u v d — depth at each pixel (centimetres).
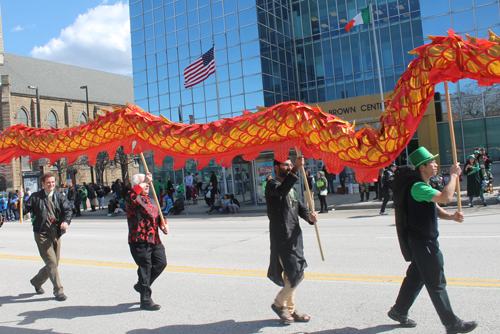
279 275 444
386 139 369
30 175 3120
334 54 3048
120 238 1278
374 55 2905
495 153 2428
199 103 3138
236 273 702
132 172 6450
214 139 445
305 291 569
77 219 2291
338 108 2348
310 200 455
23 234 1591
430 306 479
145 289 542
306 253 815
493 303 464
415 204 379
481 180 1419
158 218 562
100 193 2925
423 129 2395
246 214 1925
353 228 1123
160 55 3328
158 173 3400
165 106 3309
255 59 2878
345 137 387
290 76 3109
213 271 728
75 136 532
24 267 884
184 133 461
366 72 2933
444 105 2539
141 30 3416
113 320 512
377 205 1723
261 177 2145
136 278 720
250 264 765
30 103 5922
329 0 3062
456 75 335
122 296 614
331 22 3059
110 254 977
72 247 1124
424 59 345
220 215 1975
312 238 990
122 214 2419
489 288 516
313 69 3122
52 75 6488
